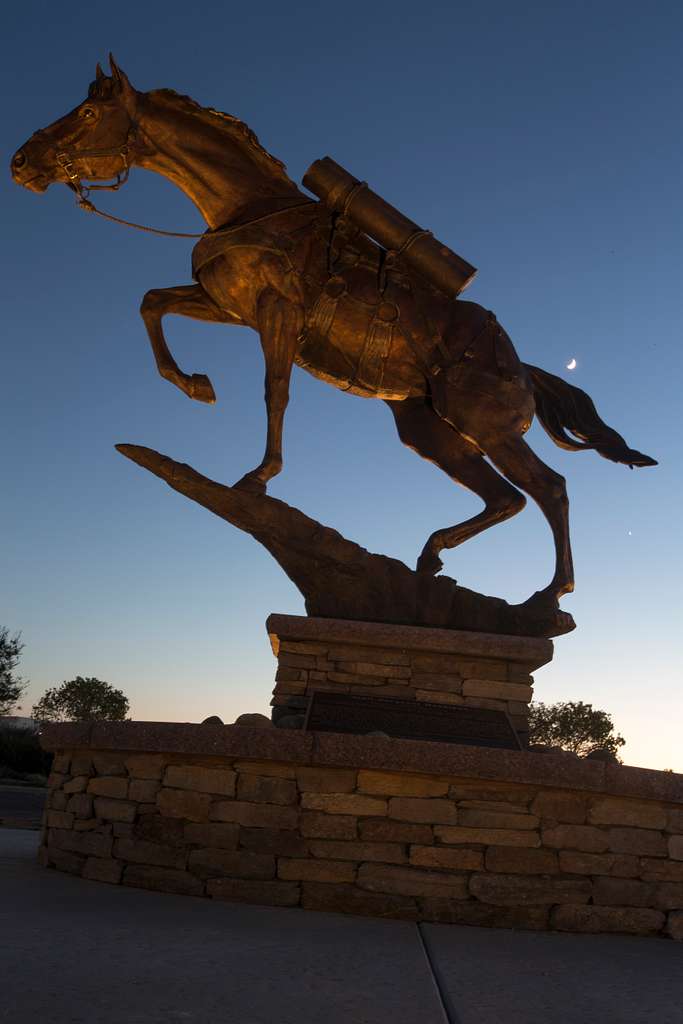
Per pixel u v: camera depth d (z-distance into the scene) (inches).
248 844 223.5
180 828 229.5
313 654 288.4
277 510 297.1
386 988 143.8
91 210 310.8
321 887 218.8
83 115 302.5
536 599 302.2
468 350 312.3
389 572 301.7
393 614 298.0
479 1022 127.7
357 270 308.5
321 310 305.4
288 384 300.4
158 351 315.6
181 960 151.5
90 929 171.3
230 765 229.6
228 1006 126.1
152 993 129.6
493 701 287.7
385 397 323.9
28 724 1155.3
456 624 299.3
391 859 220.7
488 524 321.1
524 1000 143.1
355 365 312.8
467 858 220.8
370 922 207.5
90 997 125.0
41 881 230.4
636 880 223.6
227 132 313.0
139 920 184.5
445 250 309.0
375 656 289.4
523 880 220.2
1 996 121.8
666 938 219.8
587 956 185.9
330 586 298.2
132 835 234.7
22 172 302.0
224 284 307.1
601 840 224.4
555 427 340.5
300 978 145.7
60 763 271.0
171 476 294.4
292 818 223.6
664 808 229.1
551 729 1482.5
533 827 223.9
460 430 313.7
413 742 224.2
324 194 309.0
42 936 161.9
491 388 311.1
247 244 299.9
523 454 311.3
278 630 286.7
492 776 222.4
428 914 216.8
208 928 181.5
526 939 202.1
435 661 290.2
